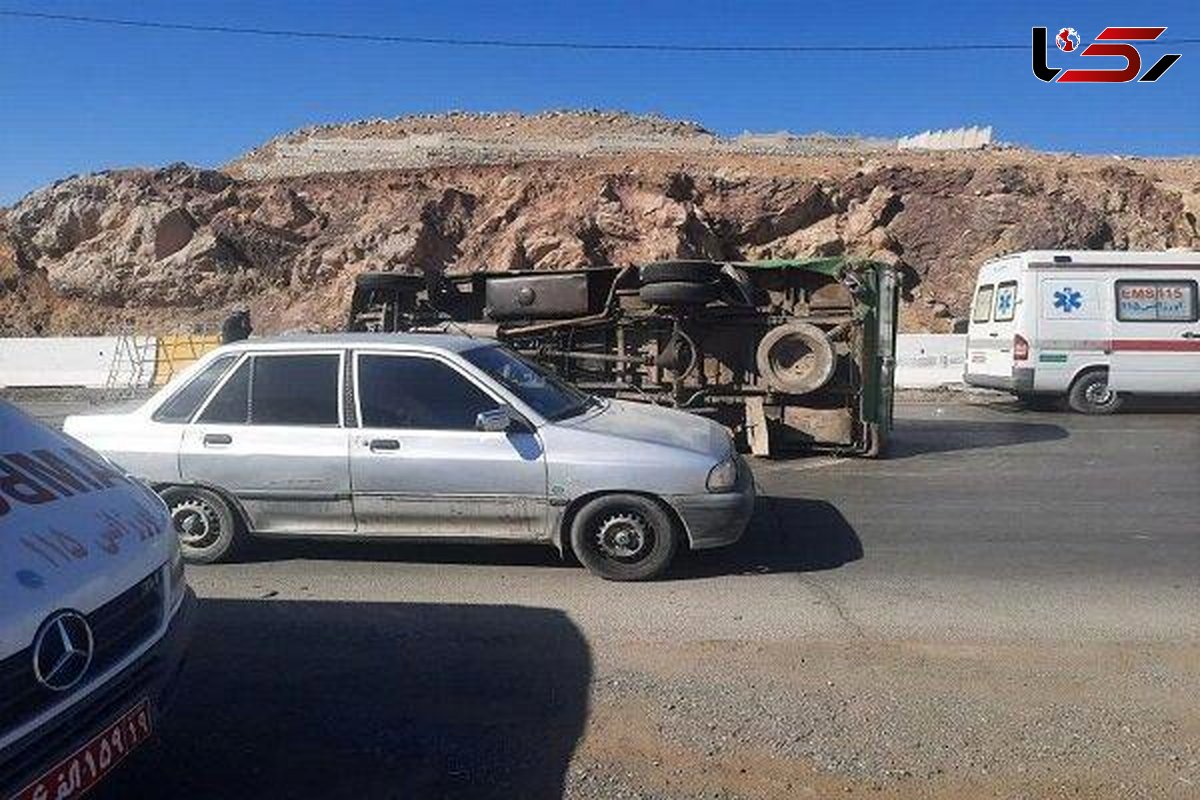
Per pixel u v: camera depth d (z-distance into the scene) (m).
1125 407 15.56
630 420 6.44
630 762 3.75
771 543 6.96
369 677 4.59
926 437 12.40
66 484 3.40
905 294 27.42
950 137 40.97
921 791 3.51
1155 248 28.27
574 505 5.99
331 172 32.19
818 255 28.25
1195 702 4.21
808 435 10.73
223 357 6.52
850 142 41.66
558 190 29.16
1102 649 4.83
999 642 4.93
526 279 11.23
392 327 11.72
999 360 15.22
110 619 3.04
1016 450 11.27
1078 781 3.56
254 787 3.61
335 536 6.28
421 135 46.03
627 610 5.48
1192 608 5.45
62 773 2.77
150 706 3.23
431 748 3.88
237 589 5.95
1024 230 27.69
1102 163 31.84
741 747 3.85
